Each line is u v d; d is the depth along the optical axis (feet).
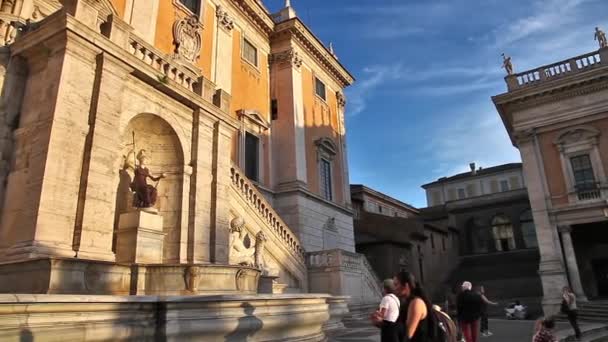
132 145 36.50
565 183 76.13
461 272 126.21
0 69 29.96
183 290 29.63
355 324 46.75
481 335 42.29
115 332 16.30
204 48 65.98
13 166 28.32
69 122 28.19
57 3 39.09
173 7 61.41
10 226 26.66
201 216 38.06
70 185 27.58
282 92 81.66
